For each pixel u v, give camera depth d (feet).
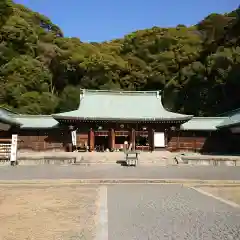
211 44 235.20
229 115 147.23
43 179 52.65
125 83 259.60
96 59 252.42
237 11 218.18
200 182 51.16
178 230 23.04
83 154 107.45
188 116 127.03
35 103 211.61
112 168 75.97
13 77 217.15
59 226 24.11
